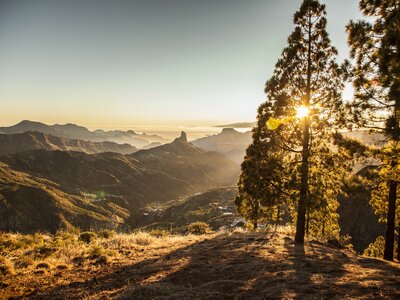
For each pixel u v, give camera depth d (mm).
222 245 17328
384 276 9742
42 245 17516
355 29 14133
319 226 37156
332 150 18062
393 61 11000
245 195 34219
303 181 17922
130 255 15336
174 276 10750
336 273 10320
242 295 8203
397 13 12148
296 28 19250
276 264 11805
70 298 9016
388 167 14758
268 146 19156
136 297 8305
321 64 18516
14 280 10852
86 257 14594
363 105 13594
